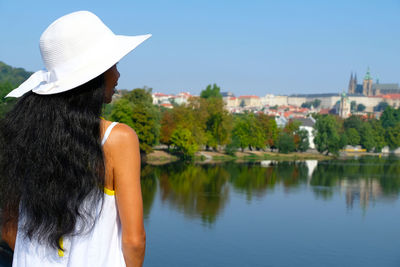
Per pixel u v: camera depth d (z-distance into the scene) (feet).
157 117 225.56
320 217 117.91
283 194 153.28
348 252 85.20
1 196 5.36
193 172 201.98
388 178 214.48
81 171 4.98
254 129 329.31
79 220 5.06
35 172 5.04
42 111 5.19
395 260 80.84
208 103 299.17
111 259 5.25
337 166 276.82
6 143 5.32
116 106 207.92
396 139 471.21
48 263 5.22
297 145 367.45
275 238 92.89
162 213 111.55
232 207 124.77
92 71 5.24
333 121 384.27
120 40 5.61
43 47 5.35
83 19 5.42
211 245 84.53
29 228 5.13
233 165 249.34
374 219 118.32
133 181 5.14
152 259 74.02
